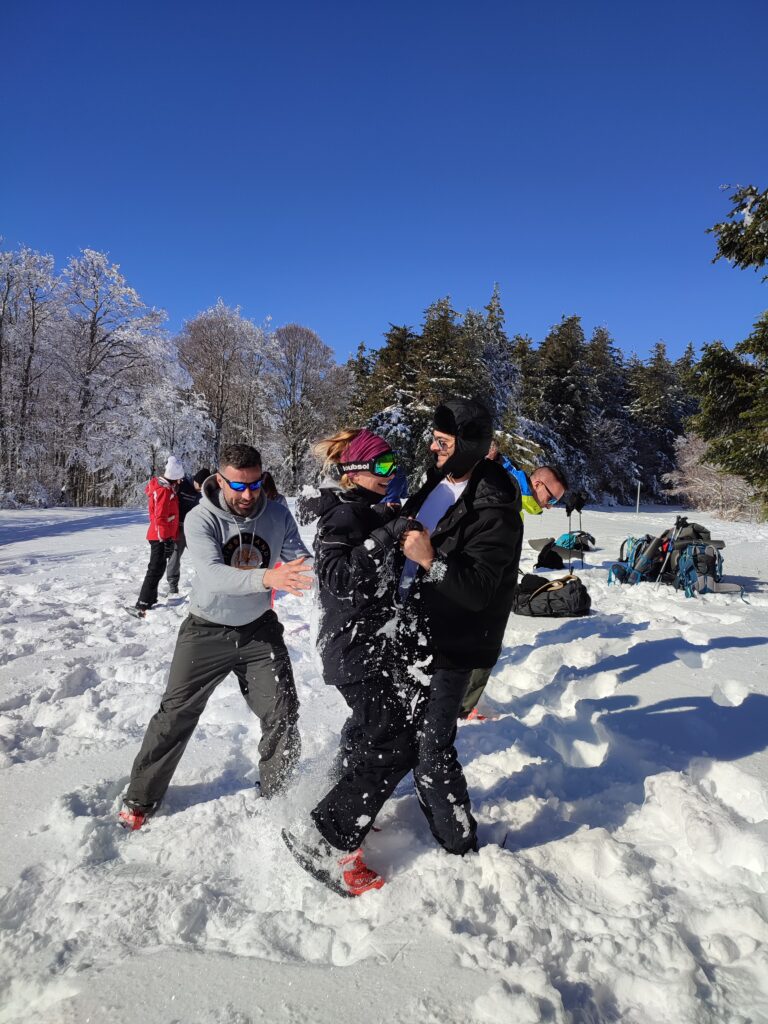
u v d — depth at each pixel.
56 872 2.34
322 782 2.74
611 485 50.72
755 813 2.66
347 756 2.31
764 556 11.97
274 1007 1.70
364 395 43.78
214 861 2.40
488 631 2.34
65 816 2.62
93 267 33.34
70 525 18.33
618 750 3.40
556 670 4.81
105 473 36.28
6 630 5.91
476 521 2.22
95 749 3.37
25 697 4.17
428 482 2.52
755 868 2.27
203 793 2.93
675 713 3.72
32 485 30.50
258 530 2.76
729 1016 1.66
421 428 34.81
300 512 2.40
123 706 4.01
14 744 3.42
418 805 2.79
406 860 2.40
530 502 4.57
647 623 6.03
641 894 2.15
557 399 48.97
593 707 3.90
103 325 34.25
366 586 2.23
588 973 1.82
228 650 2.69
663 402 57.31
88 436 33.19
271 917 2.05
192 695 2.66
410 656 2.29
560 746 3.61
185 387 39.81
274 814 2.64
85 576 9.31
